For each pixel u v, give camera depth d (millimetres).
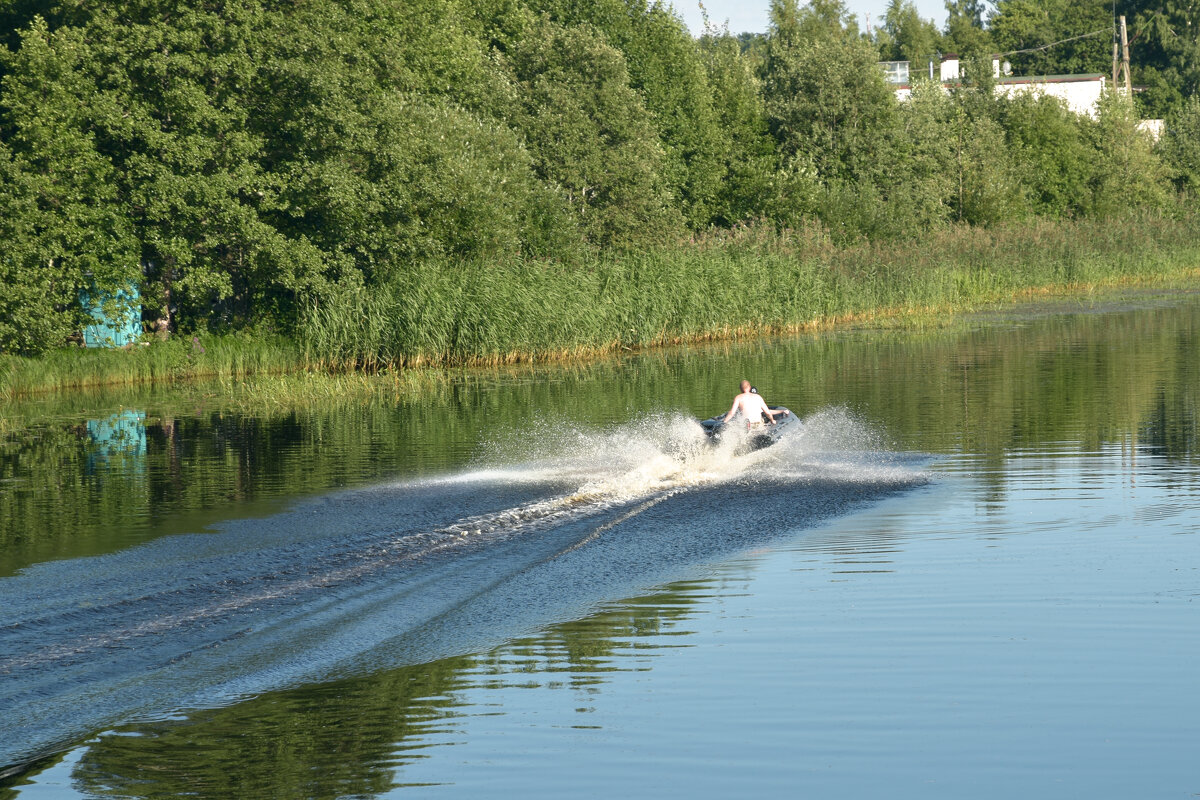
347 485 28750
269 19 65438
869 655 15336
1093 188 143500
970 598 17859
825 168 115250
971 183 126750
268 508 25953
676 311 72688
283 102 67062
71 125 59562
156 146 60469
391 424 40500
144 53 61812
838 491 27000
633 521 23797
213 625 16812
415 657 15516
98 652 15641
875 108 116438
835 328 80000
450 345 63562
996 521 23516
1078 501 25359
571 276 68688
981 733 12844
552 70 91812
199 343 62094
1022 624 16500
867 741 12703
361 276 65500
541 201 79438
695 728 13109
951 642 15773
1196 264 121750
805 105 116312
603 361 63969
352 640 16172
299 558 20719
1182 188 155875
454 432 38000
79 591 18609
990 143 129500
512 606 17781
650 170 92625
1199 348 59625
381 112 67125
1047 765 12062
